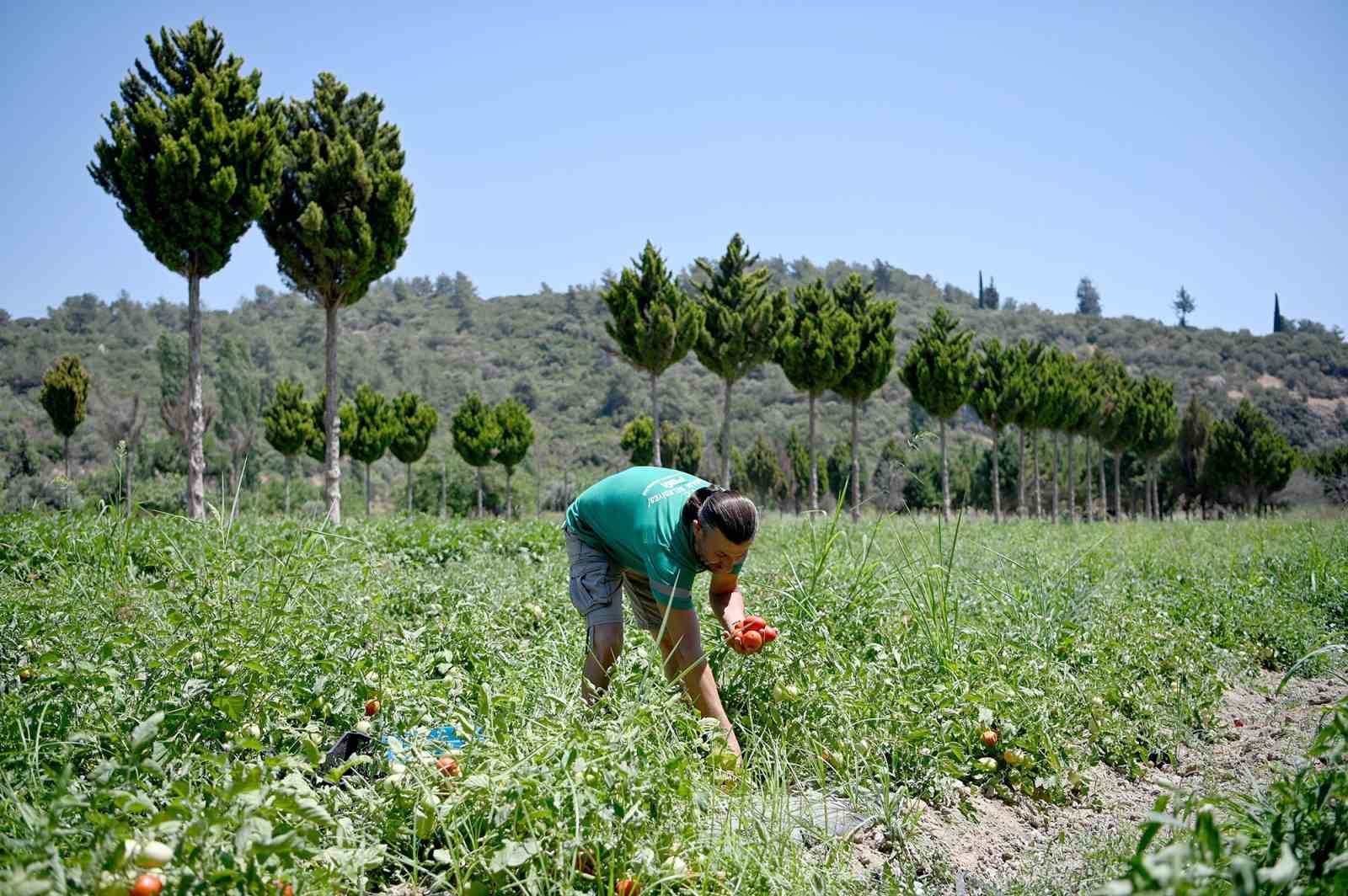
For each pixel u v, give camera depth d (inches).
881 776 145.8
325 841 107.0
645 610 184.2
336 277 781.9
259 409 2139.5
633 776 107.4
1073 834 151.8
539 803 107.3
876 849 139.9
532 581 294.2
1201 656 234.4
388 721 139.3
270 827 90.2
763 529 568.4
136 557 267.1
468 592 248.7
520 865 103.7
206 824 87.4
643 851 104.3
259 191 664.4
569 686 157.5
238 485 199.3
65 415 1146.0
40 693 133.6
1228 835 115.6
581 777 106.3
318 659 151.3
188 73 665.0
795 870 117.9
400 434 1603.1
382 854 108.7
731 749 145.1
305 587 177.5
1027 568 320.8
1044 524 975.6
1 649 160.1
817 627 191.2
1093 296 7057.1
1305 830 96.1
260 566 177.8
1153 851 128.0
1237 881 75.7
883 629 209.8
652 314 979.3
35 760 111.9
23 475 1206.3
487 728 125.3
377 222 787.4
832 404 3331.7
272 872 91.3
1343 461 1683.1
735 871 112.7
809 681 172.2
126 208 641.6
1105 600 281.3
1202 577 364.5
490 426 1653.5
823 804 143.9
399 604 234.4
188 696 132.3
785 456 1974.7
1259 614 295.3
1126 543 583.2
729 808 120.1
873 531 245.1
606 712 133.5
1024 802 164.4
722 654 179.8
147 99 634.2
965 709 171.5
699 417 3563.0
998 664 192.9
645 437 1911.9
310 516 265.7
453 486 2063.2
